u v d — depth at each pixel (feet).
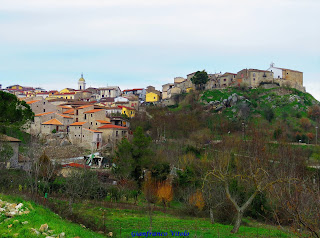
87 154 269.64
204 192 126.52
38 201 96.07
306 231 60.44
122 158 188.24
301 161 207.00
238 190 130.72
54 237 57.31
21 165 189.47
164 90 554.46
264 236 89.66
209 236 85.71
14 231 58.39
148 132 340.18
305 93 467.52
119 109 404.57
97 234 73.87
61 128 322.96
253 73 471.62
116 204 135.64
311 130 352.90
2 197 80.48
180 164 220.23
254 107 405.80
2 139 181.88
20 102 197.16
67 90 574.56
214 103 417.49
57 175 167.22
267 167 169.48
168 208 144.15
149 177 186.09
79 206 117.29
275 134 311.88
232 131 338.13
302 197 62.95
